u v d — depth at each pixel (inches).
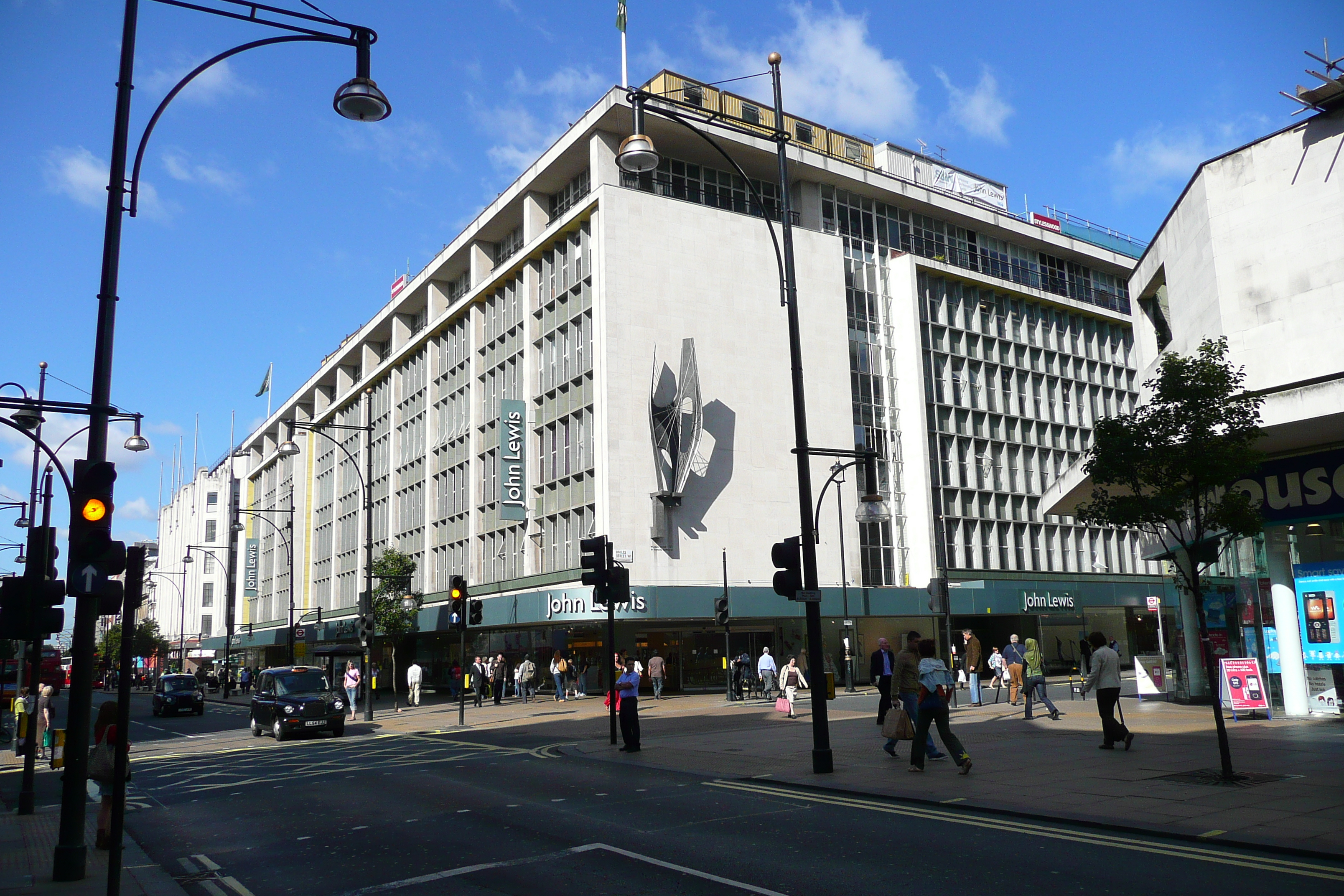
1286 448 700.0
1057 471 2269.9
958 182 2293.3
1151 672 1018.7
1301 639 706.8
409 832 409.7
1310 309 684.7
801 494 548.1
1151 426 474.9
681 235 1765.5
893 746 577.3
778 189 2006.6
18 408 356.5
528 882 306.8
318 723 1002.1
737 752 651.5
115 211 383.6
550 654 1796.3
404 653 2411.4
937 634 1972.2
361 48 427.8
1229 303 733.9
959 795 423.8
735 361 1780.3
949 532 2026.3
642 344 1689.2
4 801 596.1
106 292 376.8
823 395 1881.2
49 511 858.1
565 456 1777.8
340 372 2898.6
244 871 352.5
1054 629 2122.3
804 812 409.1
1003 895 265.1
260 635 2994.6
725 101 1866.4
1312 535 700.7
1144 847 315.9
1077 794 414.0
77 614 358.0
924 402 2009.1
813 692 522.9
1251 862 289.9
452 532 2164.1
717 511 1707.7
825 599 1686.8
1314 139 692.1
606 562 771.4
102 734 420.2
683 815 414.9
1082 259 2444.6
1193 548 474.3
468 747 826.8
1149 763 500.1
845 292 1994.3
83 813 350.9
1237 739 593.0
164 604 5187.0
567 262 1823.3
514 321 1987.0
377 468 2625.5
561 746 765.9
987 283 2209.6
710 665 1724.9
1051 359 2345.0
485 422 2068.2
